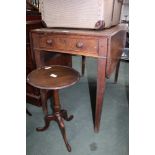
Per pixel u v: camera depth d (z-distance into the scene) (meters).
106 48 1.07
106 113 1.62
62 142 1.30
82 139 1.32
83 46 1.13
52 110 1.64
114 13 1.42
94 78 2.44
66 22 1.26
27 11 1.47
